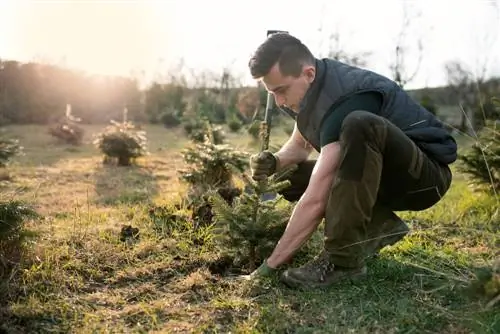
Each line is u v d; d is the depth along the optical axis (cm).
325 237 252
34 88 2311
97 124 2572
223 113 2611
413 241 344
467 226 393
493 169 485
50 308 231
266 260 264
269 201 292
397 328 214
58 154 1191
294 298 245
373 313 229
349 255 252
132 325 221
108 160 1048
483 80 1933
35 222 382
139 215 415
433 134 270
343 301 240
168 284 271
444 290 249
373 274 272
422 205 280
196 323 223
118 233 354
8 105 2234
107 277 279
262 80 260
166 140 1747
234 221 285
